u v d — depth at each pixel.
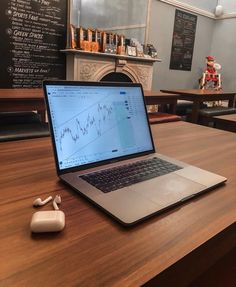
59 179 0.76
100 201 0.64
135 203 0.64
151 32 4.93
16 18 3.25
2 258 0.46
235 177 0.85
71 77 3.76
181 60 5.68
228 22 5.87
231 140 1.33
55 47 3.67
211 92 4.28
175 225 0.58
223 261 0.93
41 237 0.51
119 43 4.16
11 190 0.69
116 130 0.88
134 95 0.97
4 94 2.24
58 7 3.57
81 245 0.50
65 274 0.43
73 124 0.78
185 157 1.03
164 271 0.45
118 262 0.46
